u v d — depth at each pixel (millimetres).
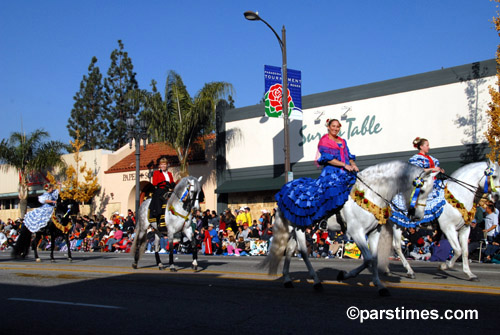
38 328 6230
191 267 13461
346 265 14062
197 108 27750
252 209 28016
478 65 21422
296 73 24156
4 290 9297
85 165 35938
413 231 17125
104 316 6867
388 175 8156
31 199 41844
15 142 37844
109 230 27406
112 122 58719
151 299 8156
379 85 24031
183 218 12070
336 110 25266
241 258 18188
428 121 22609
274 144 27391
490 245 15492
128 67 59500
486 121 21094
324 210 8305
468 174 10375
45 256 20125
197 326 6250
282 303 7617
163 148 34594
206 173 30328
